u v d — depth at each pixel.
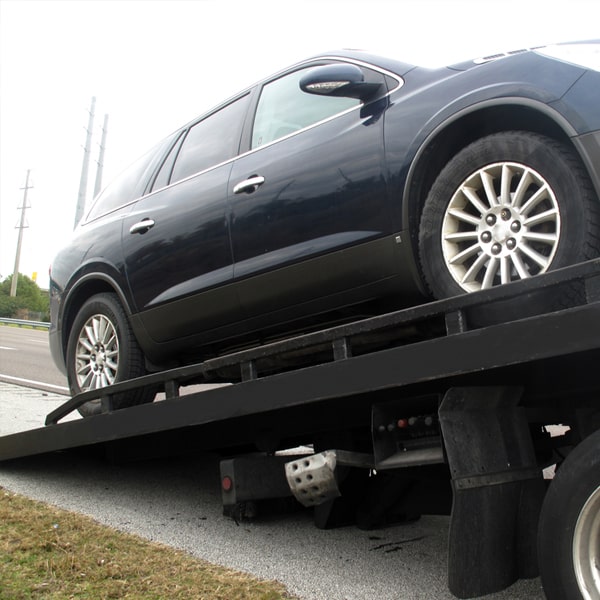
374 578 2.82
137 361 4.36
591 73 2.54
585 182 2.47
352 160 3.21
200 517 3.69
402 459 2.61
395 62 3.36
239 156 3.88
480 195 2.84
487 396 2.46
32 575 2.71
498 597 2.58
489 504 2.35
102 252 4.54
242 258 3.64
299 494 2.98
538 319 2.16
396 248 3.03
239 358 3.17
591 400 2.56
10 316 53.62
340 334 2.79
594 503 2.01
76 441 4.01
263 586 2.67
